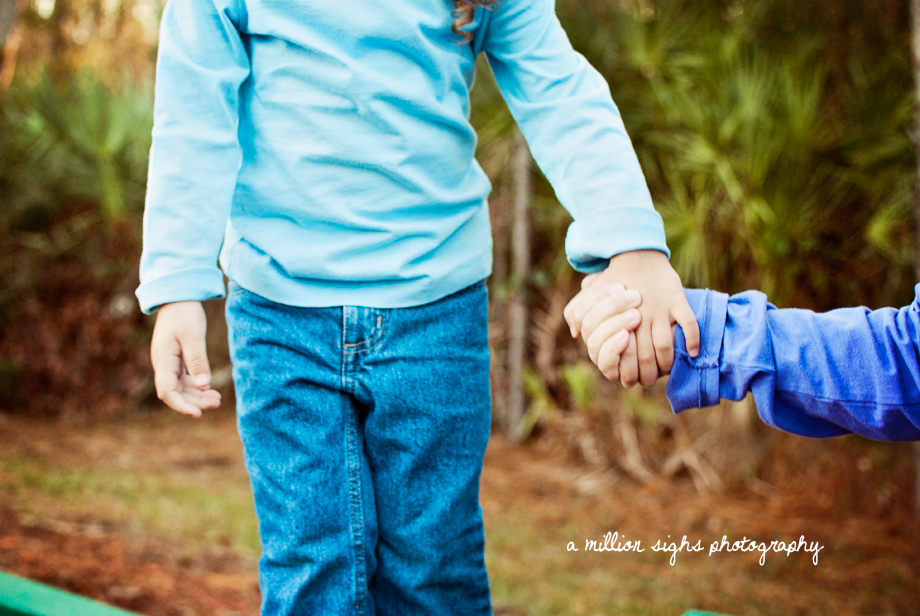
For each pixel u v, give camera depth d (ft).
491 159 16.15
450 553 3.27
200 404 2.96
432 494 3.25
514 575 9.52
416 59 3.20
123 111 17.30
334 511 3.09
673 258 13.01
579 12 14.87
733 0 14.14
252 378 3.19
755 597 9.23
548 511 12.34
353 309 3.13
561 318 16.20
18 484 11.34
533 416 15.96
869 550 10.76
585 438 14.56
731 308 2.83
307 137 3.14
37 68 18.34
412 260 3.19
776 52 13.41
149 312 2.96
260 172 3.24
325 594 3.06
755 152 12.35
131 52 21.52
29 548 8.27
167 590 7.78
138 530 9.67
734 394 2.72
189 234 2.94
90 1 21.52
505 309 16.78
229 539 9.73
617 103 14.34
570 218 15.92
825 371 2.62
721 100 12.86
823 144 12.48
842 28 13.46
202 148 3.02
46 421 17.28
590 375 14.87
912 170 12.16
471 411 3.35
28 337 18.03
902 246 12.37
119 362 18.65
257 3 3.17
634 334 2.79
